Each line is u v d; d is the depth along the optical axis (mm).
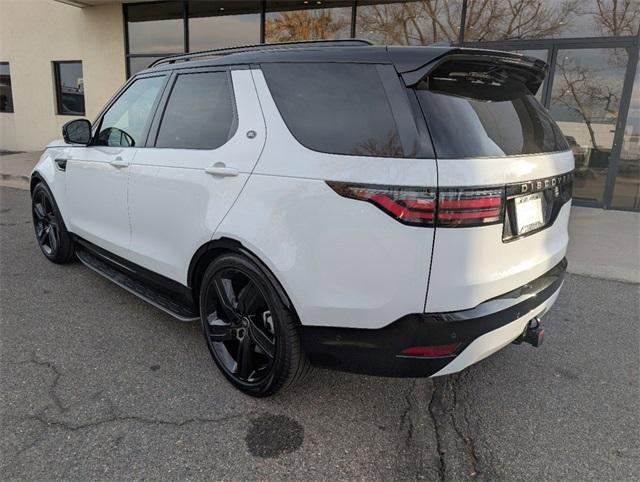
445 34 8500
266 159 2443
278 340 2465
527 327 2498
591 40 7570
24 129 13898
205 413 2605
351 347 2281
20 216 6777
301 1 9633
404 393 2859
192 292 3020
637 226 6824
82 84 12766
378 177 2070
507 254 2242
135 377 2918
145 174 3182
